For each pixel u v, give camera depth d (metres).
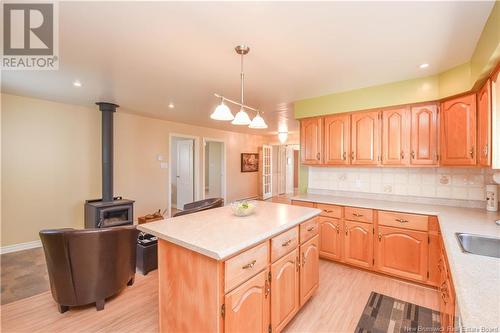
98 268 2.08
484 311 0.81
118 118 4.50
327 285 2.53
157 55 2.11
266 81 2.75
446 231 1.69
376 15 1.52
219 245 1.33
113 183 4.09
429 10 1.47
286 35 1.77
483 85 2.01
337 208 2.96
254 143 7.97
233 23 1.62
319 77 2.62
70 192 3.94
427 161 2.58
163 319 1.66
